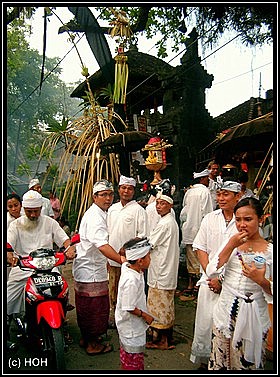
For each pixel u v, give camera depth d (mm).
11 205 4582
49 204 6316
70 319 4863
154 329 3885
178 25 5297
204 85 7672
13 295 3889
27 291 3504
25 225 3979
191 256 5641
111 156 6961
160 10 5203
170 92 7832
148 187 6828
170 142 7430
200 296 3389
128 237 4484
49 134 7785
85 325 3762
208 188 5824
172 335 4016
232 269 2785
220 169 6047
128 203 4602
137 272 2879
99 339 3842
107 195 3793
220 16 4633
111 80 6496
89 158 7055
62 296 3512
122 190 4582
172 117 7434
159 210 3977
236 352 2707
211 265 2781
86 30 5234
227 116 8992
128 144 6301
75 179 6945
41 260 3512
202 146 7508
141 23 6148
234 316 2709
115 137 6027
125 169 6863
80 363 3609
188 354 3756
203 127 7609
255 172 6113
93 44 5387
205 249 3414
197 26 4793
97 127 7234
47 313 3297
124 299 2785
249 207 2637
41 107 21062
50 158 7605
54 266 3527
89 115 7625
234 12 4562
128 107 8695
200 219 5555
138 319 2840
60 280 3523
